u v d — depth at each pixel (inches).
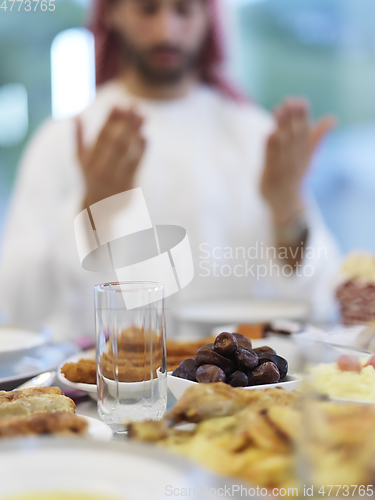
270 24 98.2
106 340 13.4
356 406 9.2
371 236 104.3
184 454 9.4
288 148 50.2
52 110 96.2
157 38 60.8
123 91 65.5
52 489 7.8
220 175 62.4
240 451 9.4
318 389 9.5
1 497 7.6
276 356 15.0
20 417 11.2
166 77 63.7
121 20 61.4
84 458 8.4
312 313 38.5
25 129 99.0
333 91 103.5
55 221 54.1
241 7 96.5
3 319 41.6
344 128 105.3
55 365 20.0
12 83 97.0
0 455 8.4
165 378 13.7
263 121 69.6
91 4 64.2
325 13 100.3
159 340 13.6
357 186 105.6
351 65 103.0
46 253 50.6
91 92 73.4
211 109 66.9
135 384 13.3
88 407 16.7
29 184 58.6
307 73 101.8
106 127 44.2
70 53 77.3
